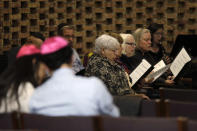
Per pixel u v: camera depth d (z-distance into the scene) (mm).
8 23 11938
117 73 7473
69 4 12445
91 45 12656
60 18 12375
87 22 12656
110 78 7320
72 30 9164
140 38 9125
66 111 4133
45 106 4223
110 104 4184
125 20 12898
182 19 13102
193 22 13102
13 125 4047
